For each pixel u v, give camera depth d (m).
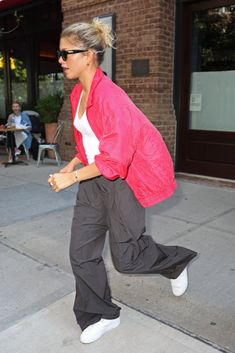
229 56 5.98
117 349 2.18
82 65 2.00
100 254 2.23
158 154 2.09
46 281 2.95
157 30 6.09
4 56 10.40
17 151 8.04
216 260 3.28
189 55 6.36
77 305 2.22
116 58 6.73
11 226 4.16
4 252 3.48
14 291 2.80
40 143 7.76
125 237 2.17
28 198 5.25
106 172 1.89
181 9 6.26
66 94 7.67
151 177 2.09
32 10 9.25
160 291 2.79
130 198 2.12
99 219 2.19
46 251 3.50
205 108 6.36
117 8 6.55
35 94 9.79
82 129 2.09
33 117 8.59
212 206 4.83
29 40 9.55
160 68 6.21
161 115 6.34
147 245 2.36
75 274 2.17
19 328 2.38
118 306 2.53
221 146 6.21
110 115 1.91
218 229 4.02
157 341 2.24
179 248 2.54
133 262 2.25
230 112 6.09
